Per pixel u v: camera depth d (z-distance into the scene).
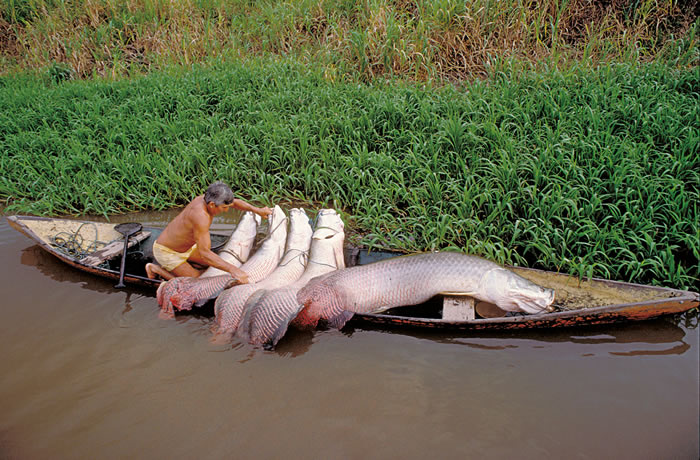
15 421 3.29
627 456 2.95
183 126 7.67
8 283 4.89
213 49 10.57
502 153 5.88
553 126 6.68
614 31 8.89
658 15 8.71
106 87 9.27
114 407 3.39
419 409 3.35
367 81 8.84
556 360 3.78
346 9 10.33
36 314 4.41
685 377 3.55
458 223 5.25
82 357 3.87
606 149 5.73
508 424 3.21
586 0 9.09
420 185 6.09
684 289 4.45
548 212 5.27
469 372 3.68
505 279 4.15
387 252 5.13
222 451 3.06
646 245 4.96
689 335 3.97
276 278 4.59
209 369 3.74
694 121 6.21
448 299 4.30
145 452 3.06
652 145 5.95
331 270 4.66
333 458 3.00
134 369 3.74
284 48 10.23
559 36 8.95
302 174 6.77
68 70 10.91
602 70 7.46
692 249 4.79
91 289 4.79
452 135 6.34
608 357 3.79
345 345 4.01
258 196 6.44
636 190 5.34
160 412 3.35
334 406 3.39
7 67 11.59
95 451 3.07
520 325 4.00
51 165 7.32
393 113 7.07
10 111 8.72
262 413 3.33
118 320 4.32
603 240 4.91
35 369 3.75
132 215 6.45
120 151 7.38
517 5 9.08
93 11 11.57
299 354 3.90
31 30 11.66
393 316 4.05
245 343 4.01
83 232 5.71
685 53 7.77
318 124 7.32
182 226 4.65
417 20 9.44
